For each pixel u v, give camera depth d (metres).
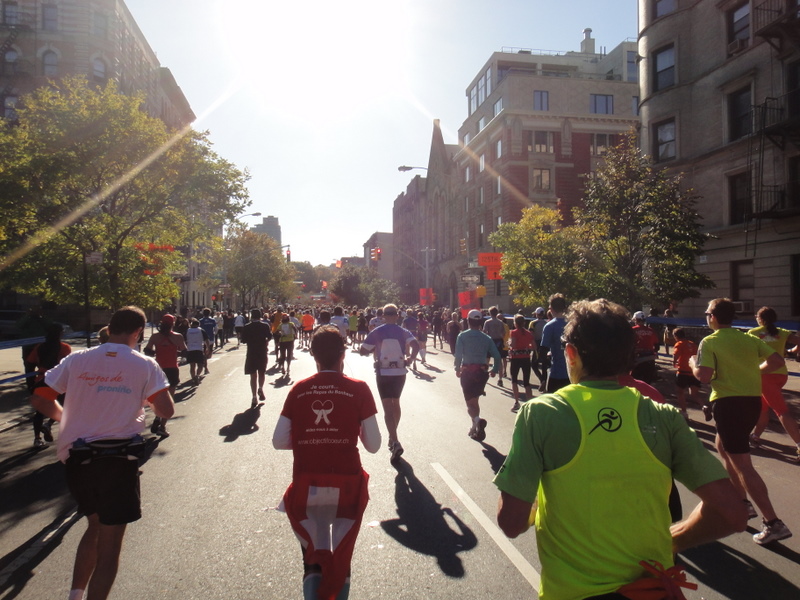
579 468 1.99
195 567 4.38
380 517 5.40
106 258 19.33
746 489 4.95
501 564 4.39
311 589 2.95
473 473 6.78
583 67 56.59
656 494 1.99
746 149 21.03
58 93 19.42
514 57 51.62
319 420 3.41
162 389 3.75
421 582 4.11
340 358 3.65
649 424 2.05
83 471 3.48
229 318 33.00
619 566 1.92
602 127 43.50
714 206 22.59
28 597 4.00
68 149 18.17
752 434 8.34
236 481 6.56
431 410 11.02
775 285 20.03
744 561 4.47
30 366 10.87
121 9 45.62
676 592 1.83
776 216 19.27
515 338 11.45
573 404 2.07
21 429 9.72
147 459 7.54
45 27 42.56
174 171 19.92
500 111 43.78
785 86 19.69
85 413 3.57
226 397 12.78
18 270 18.62
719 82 22.44
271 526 5.20
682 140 24.00
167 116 58.97
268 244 63.25
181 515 5.49
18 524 5.42
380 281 75.50
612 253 16.97
